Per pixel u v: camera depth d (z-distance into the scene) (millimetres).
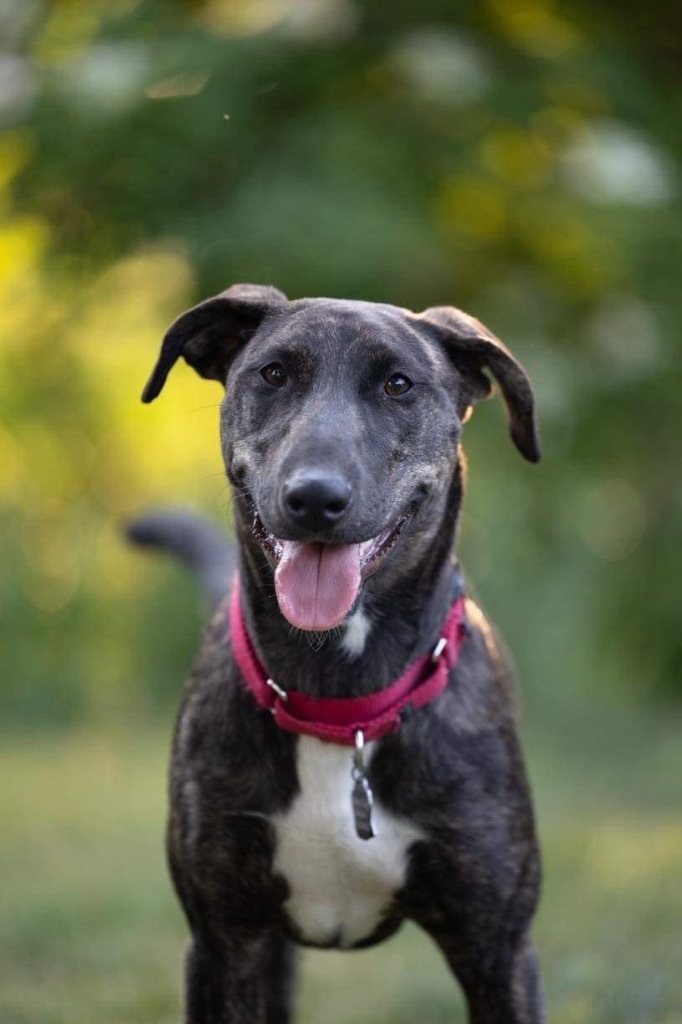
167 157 9641
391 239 9297
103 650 18281
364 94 10094
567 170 9766
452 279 10180
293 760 5160
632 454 11336
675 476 12148
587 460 11398
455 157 9852
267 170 9570
